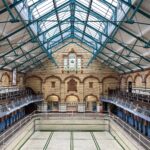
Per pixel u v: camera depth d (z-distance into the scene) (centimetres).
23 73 4162
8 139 1980
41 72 4288
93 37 3138
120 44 2373
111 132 3136
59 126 3309
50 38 2931
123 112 3441
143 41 1958
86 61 4259
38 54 3241
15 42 2236
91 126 3322
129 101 2736
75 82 4297
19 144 2323
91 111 4312
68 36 3709
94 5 2139
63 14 2505
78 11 2256
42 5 2056
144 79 3036
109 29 2333
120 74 4294
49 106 4291
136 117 2686
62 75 4291
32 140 2731
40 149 2352
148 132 2283
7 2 1472
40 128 3294
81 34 3322
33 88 4278
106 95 4200
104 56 3634
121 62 3375
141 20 1675
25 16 1853
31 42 2428
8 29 1853
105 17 2297
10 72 3341
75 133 3170
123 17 1777
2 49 2245
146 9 1496
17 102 2592
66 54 4256
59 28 2738
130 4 1527
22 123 2653
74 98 4291
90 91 4306
